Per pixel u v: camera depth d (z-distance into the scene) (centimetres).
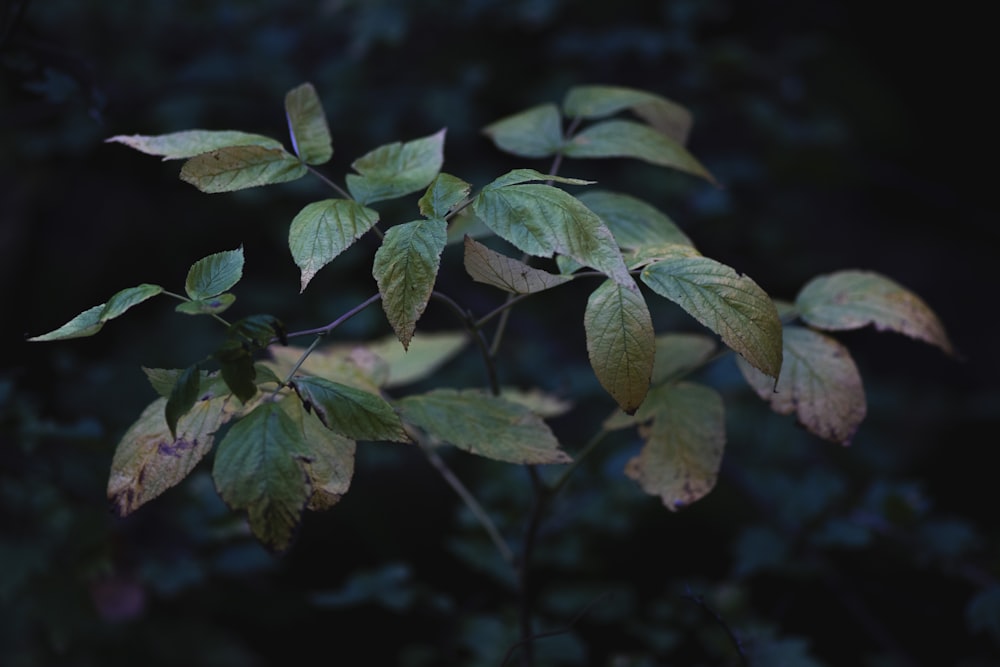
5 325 400
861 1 552
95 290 407
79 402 295
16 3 179
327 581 350
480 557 206
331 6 340
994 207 545
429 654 205
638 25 384
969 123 553
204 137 113
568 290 370
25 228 412
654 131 141
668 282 103
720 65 346
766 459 308
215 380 106
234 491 92
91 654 281
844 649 288
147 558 201
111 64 334
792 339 133
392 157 120
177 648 302
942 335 133
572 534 221
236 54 341
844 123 509
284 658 340
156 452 103
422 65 361
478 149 372
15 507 199
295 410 107
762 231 371
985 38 539
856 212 538
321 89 335
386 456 271
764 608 296
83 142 318
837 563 288
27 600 218
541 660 192
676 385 138
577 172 350
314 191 309
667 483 133
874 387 438
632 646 271
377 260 96
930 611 238
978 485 414
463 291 347
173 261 405
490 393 134
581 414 344
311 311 314
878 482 207
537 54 382
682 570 317
